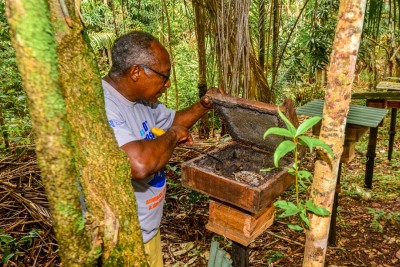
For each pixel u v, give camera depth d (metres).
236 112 1.62
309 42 4.66
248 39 2.47
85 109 0.64
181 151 3.72
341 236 2.69
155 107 1.63
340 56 1.01
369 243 2.60
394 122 3.95
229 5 2.44
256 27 3.51
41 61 0.52
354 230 2.77
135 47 1.29
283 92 6.16
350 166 4.00
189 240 2.56
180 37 7.73
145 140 1.28
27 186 2.77
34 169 3.03
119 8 7.24
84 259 0.63
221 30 2.57
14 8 0.50
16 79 4.03
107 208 0.67
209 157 1.72
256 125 1.63
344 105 1.05
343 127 1.08
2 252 2.12
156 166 1.26
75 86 0.62
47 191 0.58
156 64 1.32
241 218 1.52
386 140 4.82
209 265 1.92
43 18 0.51
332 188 1.15
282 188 1.53
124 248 0.70
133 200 0.73
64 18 0.59
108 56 6.35
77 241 0.62
